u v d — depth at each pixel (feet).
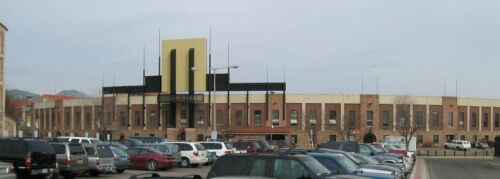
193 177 30.32
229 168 42.22
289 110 272.72
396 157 105.09
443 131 288.51
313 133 266.16
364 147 111.45
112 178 86.69
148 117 282.56
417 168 128.77
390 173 59.62
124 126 288.71
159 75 272.51
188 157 119.24
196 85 264.52
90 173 89.51
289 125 271.90
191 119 269.85
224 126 269.23
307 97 273.95
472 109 300.61
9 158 69.62
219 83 269.23
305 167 41.19
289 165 41.37
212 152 129.18
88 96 328.90
